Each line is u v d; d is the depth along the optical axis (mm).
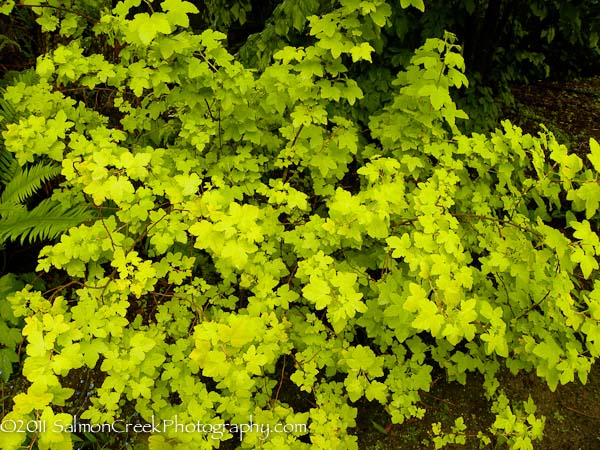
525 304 1858
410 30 3303
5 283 2609
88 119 2248
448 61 1932
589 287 3129
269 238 1952
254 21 5254
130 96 2754
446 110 2020
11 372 2441
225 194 1939
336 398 1815
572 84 6066
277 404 1833
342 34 1840
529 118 4980
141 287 1459
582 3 3037
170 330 1885
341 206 1575
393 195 1595
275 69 2008
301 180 2494
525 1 3639
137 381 1551
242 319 1313
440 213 1714
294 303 2176
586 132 4902
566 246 1571
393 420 1877
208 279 2611
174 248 2215
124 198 1510
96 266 1651
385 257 1902
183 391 1635
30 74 3137
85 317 1451
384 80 3209
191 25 4770
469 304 1365
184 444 1440
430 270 1504
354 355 1658
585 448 2432
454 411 2535
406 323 1691
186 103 1898
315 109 1895
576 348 1683
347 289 1456
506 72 4305
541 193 1977
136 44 1713
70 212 2463
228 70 1826
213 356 1303
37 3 2268
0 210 2625
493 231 2045
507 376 2707
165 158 2139
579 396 2658
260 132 2074
